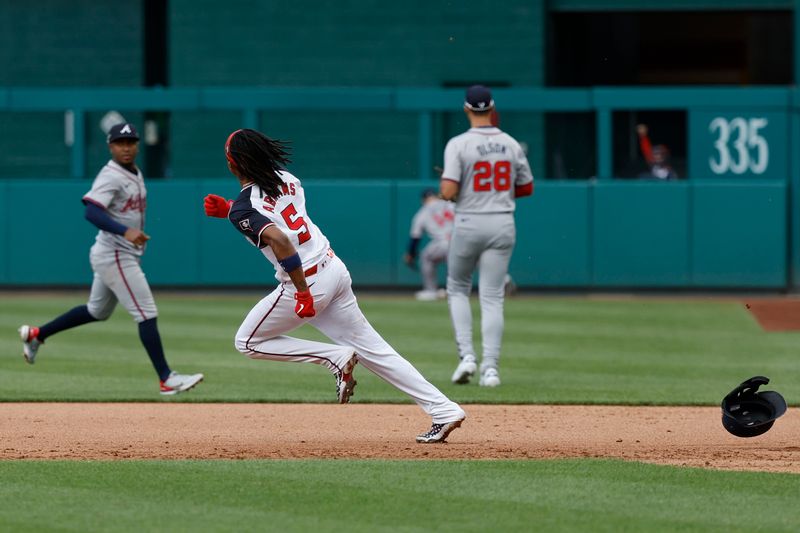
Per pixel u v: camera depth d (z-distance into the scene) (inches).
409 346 1684.3
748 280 2340.1
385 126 2694.4
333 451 969.5
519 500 802.8
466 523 751.1
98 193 1232.8
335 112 2556.6
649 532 732.0
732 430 936.3
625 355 1601.9
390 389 1323.8
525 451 968.9
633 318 2016.5
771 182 2336.4
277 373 1444.4
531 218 2374.5
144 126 2544.3
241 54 2957.7
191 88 2726.4
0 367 1481.3
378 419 1132.5
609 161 2391.7
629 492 824.3
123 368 1476.4
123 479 863.1
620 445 1002.1
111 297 1291.8
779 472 888.9
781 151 2341.3
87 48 3029.0
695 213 2343.8
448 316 2041.1
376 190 2413.9
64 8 3021.7
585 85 3191.4
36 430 1072.8
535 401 1227.9
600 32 3213.6
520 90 2416.3
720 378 1403.8
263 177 892.6
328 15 2945.4
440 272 2427.4
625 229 2358.5
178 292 2443.4
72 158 2491.4
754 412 946.1
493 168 1305.4
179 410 1182.9
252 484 846.5
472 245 1320.1
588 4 2955.2
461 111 2471.7
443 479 859.4
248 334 932.0
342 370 930.7
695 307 2178.9
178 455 955.3
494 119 1338.6
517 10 2910.9
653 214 2351.1
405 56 2940.5
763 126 2342.5
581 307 2180.1
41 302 2279.8
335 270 914.1
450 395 1264.8
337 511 778.2
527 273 2379.4
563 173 2422.5
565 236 2368.4
